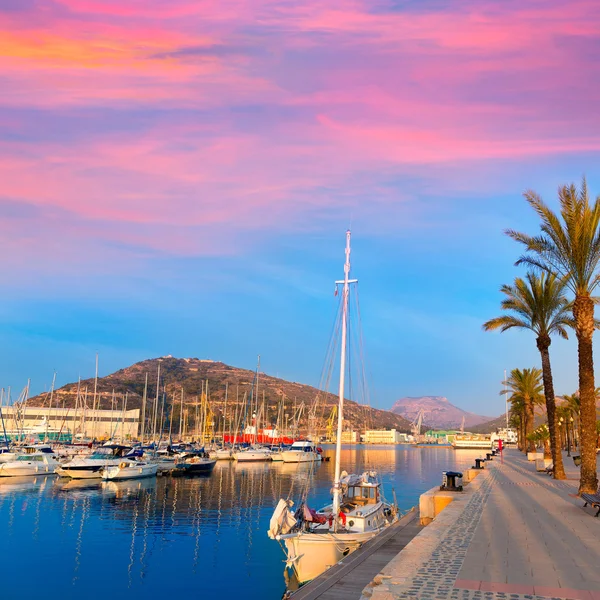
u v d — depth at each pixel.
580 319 26.22
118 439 130.38
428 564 11.68
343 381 28.66
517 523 16.80
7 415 127.69
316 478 76.50
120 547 32.31
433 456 173.12
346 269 30.27
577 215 26.36
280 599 23.19
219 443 144.38
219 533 36.38
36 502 50.00
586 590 9.72
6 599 23.17
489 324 41.53
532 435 72.62
